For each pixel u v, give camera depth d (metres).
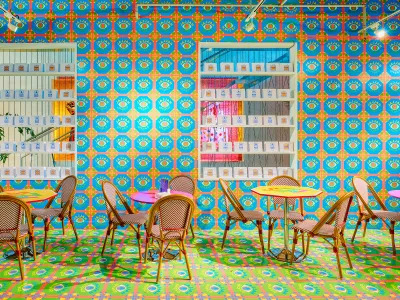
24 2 5.74
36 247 4.75
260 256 4.49
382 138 5.95
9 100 5.70
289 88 6.25
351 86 5.92
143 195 4.64
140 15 5.79
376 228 5.91
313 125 5.90
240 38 5.82
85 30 5.76
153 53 5.80
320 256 4.50
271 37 5.86
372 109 5.93
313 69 5.89
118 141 5.80
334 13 5.89
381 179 5.96
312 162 5.91
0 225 3.57
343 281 3.73
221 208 5.84
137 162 5.82
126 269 3.98
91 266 4.06
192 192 5.37
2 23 5.75
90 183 5.79
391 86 5.94
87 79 5.77
